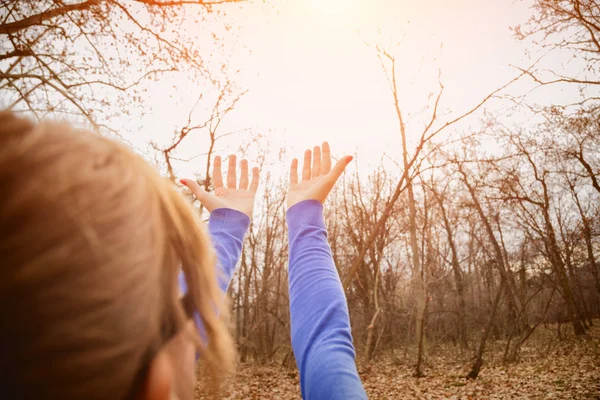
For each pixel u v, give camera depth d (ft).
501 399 34.91
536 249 79.71
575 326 81.00
